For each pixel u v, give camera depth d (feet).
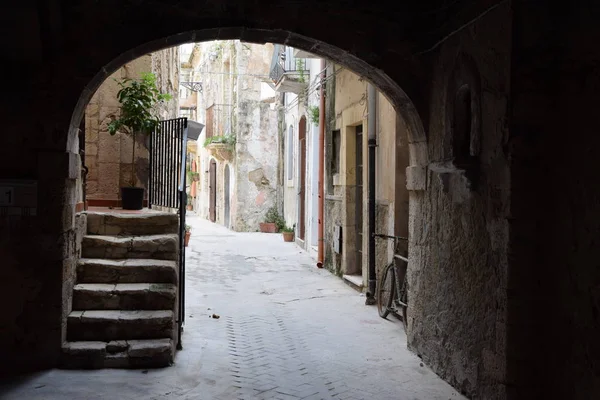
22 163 16.33
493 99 13.71
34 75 16.22
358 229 33.45
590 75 11.78
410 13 17.88
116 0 16.53
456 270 15.94
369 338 21.04
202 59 101.09
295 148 56.24
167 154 26.25
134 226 21.53
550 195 12.77
